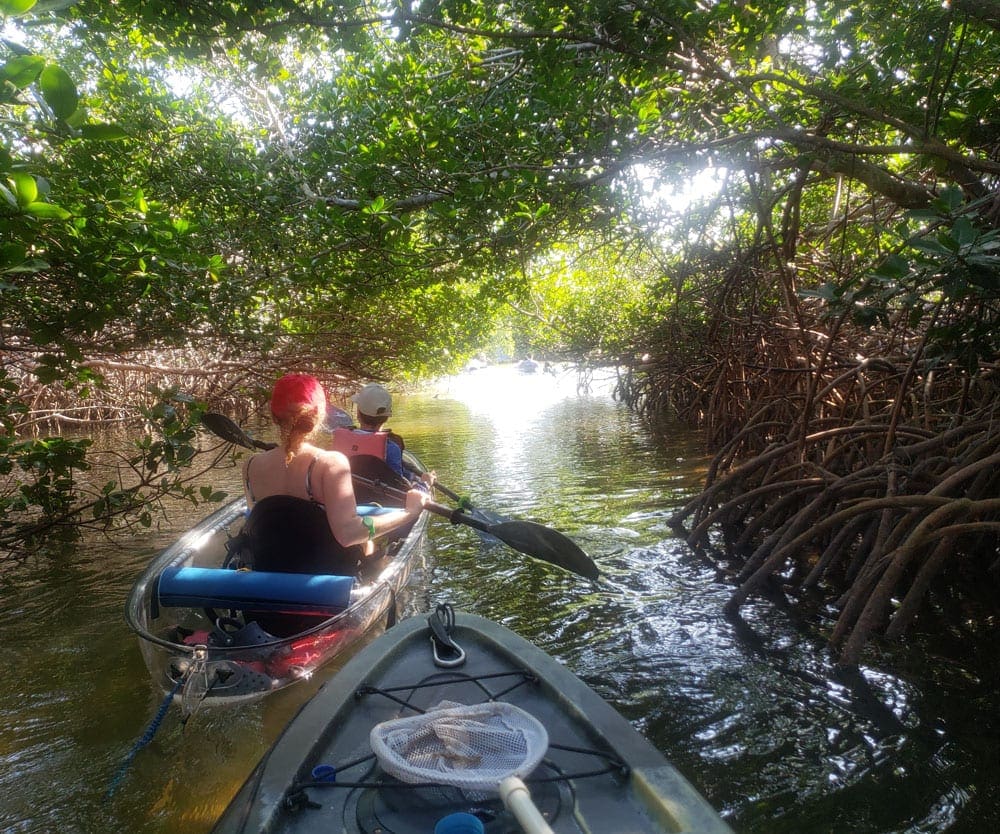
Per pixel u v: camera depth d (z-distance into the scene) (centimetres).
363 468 494
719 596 472
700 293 1007
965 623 412
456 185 484
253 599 320
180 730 316
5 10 213
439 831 155
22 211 276
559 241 574
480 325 1003
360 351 929
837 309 391
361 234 506
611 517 668
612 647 398
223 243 567
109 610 466
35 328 416
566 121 448
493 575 512
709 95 472
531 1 396
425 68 577
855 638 371
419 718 199
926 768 284
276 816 178
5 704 348
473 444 1162
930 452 506
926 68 429
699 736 313
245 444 507
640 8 363
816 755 296
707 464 905
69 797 275
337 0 399
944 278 335
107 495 509
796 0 414
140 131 606
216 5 383
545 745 186
